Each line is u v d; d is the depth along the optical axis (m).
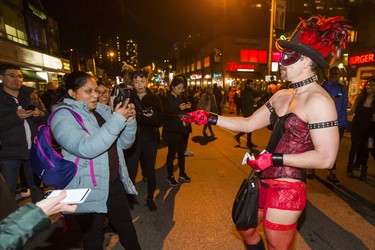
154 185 3.50
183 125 4.13
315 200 3.70
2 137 3.23
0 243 0.84
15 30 16.72
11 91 3.34
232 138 8.16
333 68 4.20
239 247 2.69
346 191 4.00
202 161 5.70
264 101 6.77
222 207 3.55
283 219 1.71
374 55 14.00
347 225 3.06
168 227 3.08
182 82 4.26
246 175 4.79
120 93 1.84
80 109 1.96
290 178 1.70
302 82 1.71
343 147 6.68
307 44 1.63
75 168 1.84
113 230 3.04
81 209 1.92
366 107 4.25
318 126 1.56
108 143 1.80
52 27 24.41
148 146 3.39
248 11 31.72
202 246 2.71
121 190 2.16
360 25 22.53
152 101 3.42
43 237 2.91
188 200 3.78
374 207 3.49
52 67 22.06
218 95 11.49
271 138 1.80
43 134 1.80
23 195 4.03
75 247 2.72
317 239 2.79
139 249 2.23
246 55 32.16
